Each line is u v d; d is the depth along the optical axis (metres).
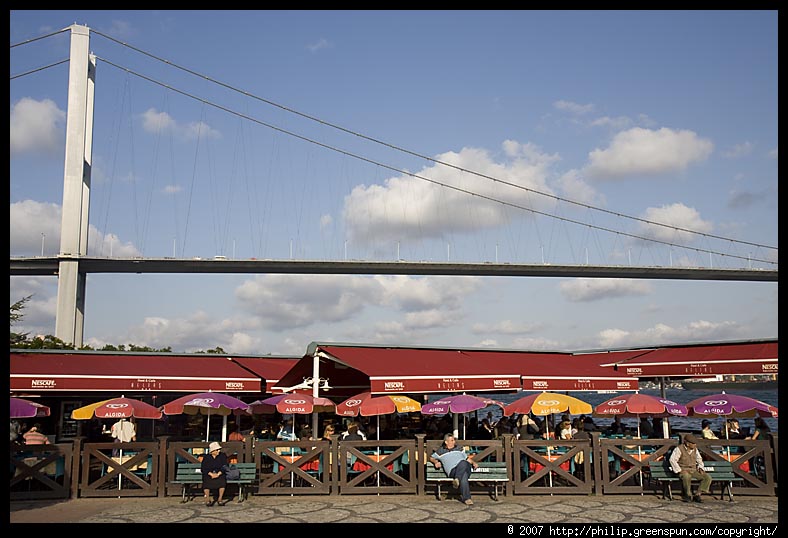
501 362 16.81
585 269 101.75
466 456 13.19
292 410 14.29
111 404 14.11
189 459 13.73
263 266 95.12
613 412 14.45
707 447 13.80
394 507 12.62
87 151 85.00
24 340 38.28
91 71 87.06
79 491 13.55
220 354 19.72
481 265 100.31
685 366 18.00
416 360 16.14
